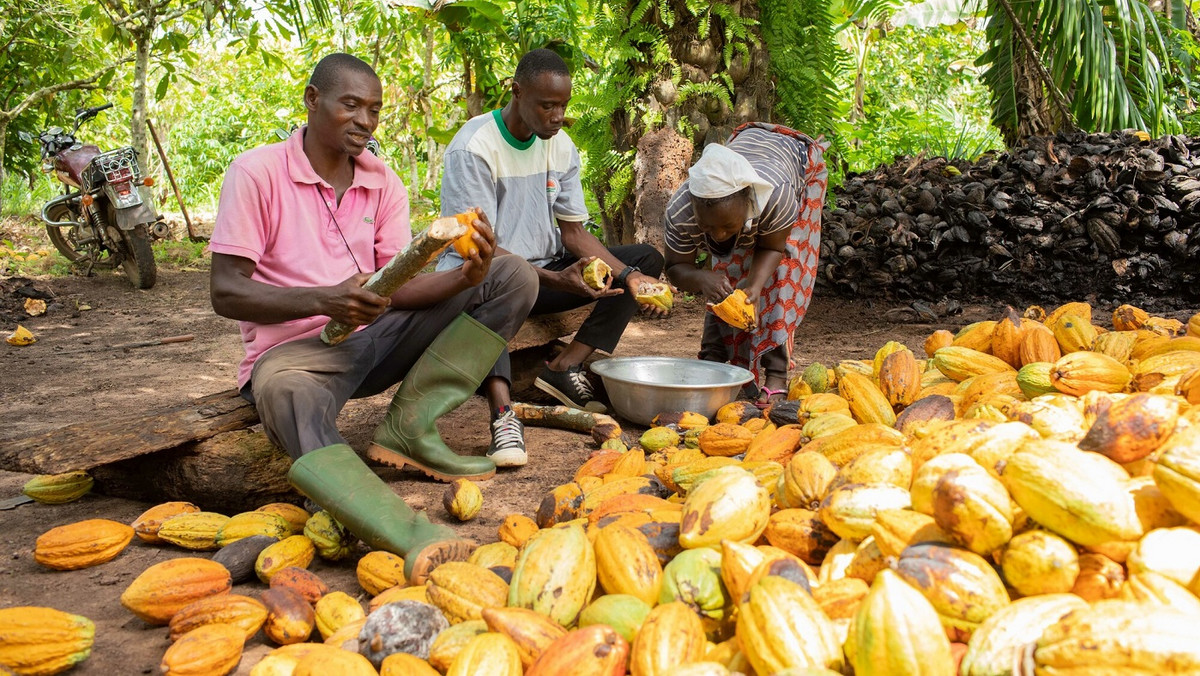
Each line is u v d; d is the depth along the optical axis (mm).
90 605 2756
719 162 4035
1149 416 2289
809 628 1883
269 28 10203
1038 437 2434
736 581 2199
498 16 8961
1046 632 1757
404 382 3725
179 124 18484
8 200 13250
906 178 8500
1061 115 9469
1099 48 8609
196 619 2441
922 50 16203
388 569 2746
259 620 2465
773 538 2555
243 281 3295
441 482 3879
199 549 3088
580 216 4805
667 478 3203
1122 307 4562
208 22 9531
